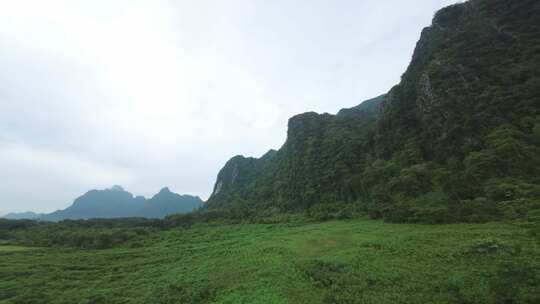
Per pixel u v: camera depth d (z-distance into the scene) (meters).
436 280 18.53
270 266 28.30
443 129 59.41
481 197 37.97
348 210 63.16
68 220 106.94
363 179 70.38
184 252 48.25
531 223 26.75
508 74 55.78
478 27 68.69
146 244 63.50
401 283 19.08
